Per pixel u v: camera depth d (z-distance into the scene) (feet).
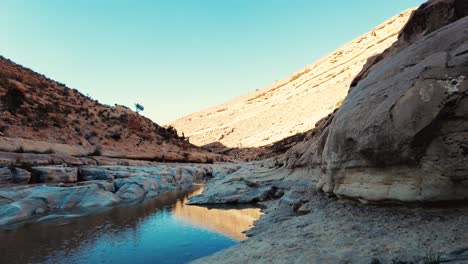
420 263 16.44
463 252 16.43
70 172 74.28
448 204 20.99
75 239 37.19
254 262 21.67
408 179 23.06
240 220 45.01
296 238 25.09
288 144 150.82
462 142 20.43
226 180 75.41
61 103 140.77
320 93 313.32
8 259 30.58
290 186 59.52
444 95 21.13
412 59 26.94
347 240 21.75
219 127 404.16
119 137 143.54
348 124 29.73
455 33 24.63
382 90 27.35
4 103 107.24
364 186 27.50
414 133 21.86
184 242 35.24
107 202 60.44
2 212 46.39
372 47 337.31
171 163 145.07
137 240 36.68
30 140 92.58
